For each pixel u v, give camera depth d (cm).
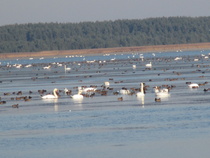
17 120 5838
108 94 7912
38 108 6694
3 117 6100
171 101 6781
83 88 8744
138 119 5541
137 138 4659
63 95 8112
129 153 4194
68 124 5431
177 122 5288
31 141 4728
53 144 4578
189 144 4397
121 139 4650
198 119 5403
